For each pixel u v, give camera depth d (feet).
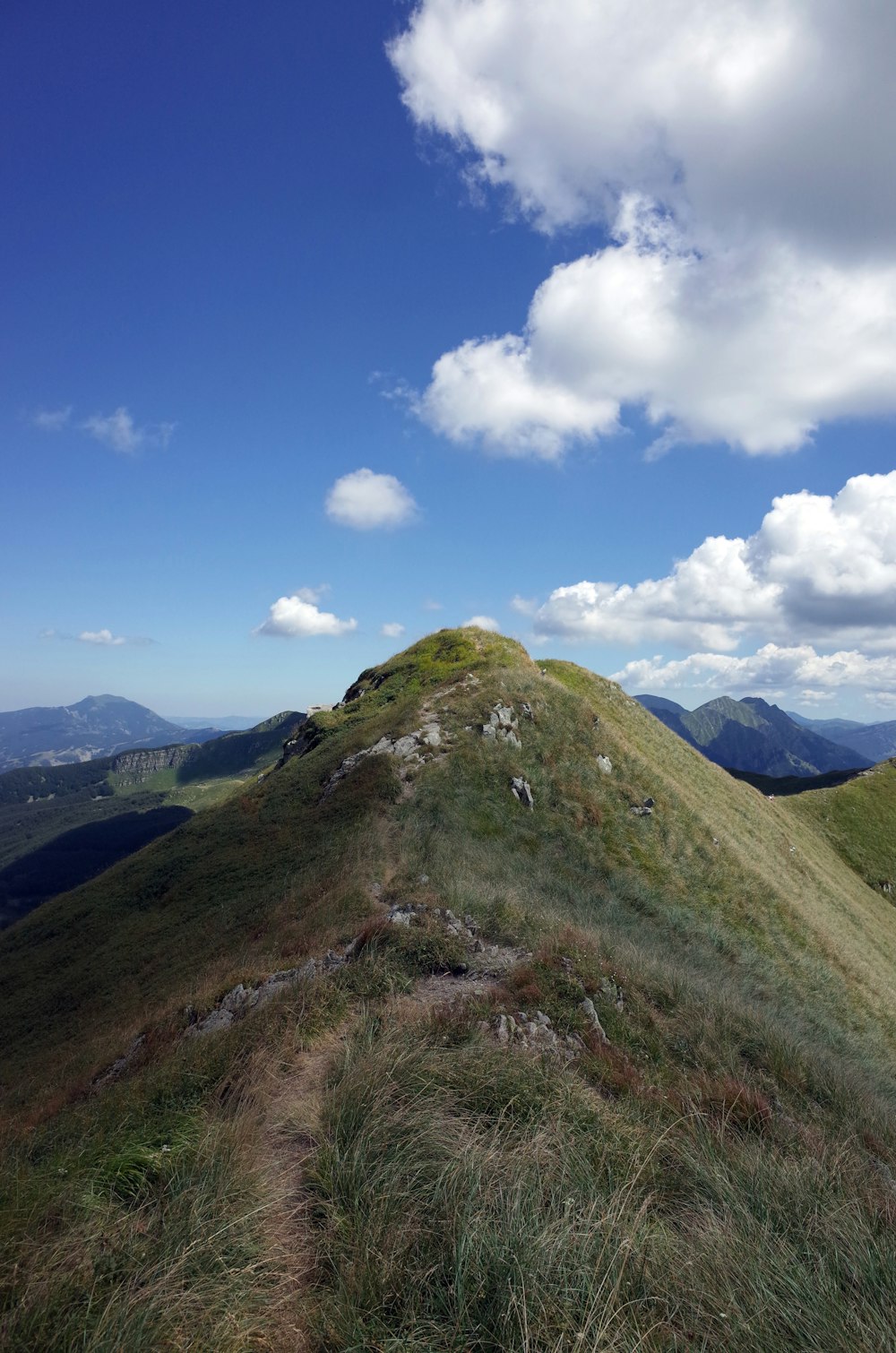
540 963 43.11
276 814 114.32
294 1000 37.19
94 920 105.50
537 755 110.83
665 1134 25.96
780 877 126.93
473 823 91.09
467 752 104.37
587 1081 32.73
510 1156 21.99
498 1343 15.20
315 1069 30.68
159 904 102.73
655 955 60.49
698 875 99.55
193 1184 20.40
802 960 90.94
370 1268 17.54
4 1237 17.25
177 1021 47.83
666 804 113.39
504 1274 16.74
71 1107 38.24
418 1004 38.19
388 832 84.33
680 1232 20.39
